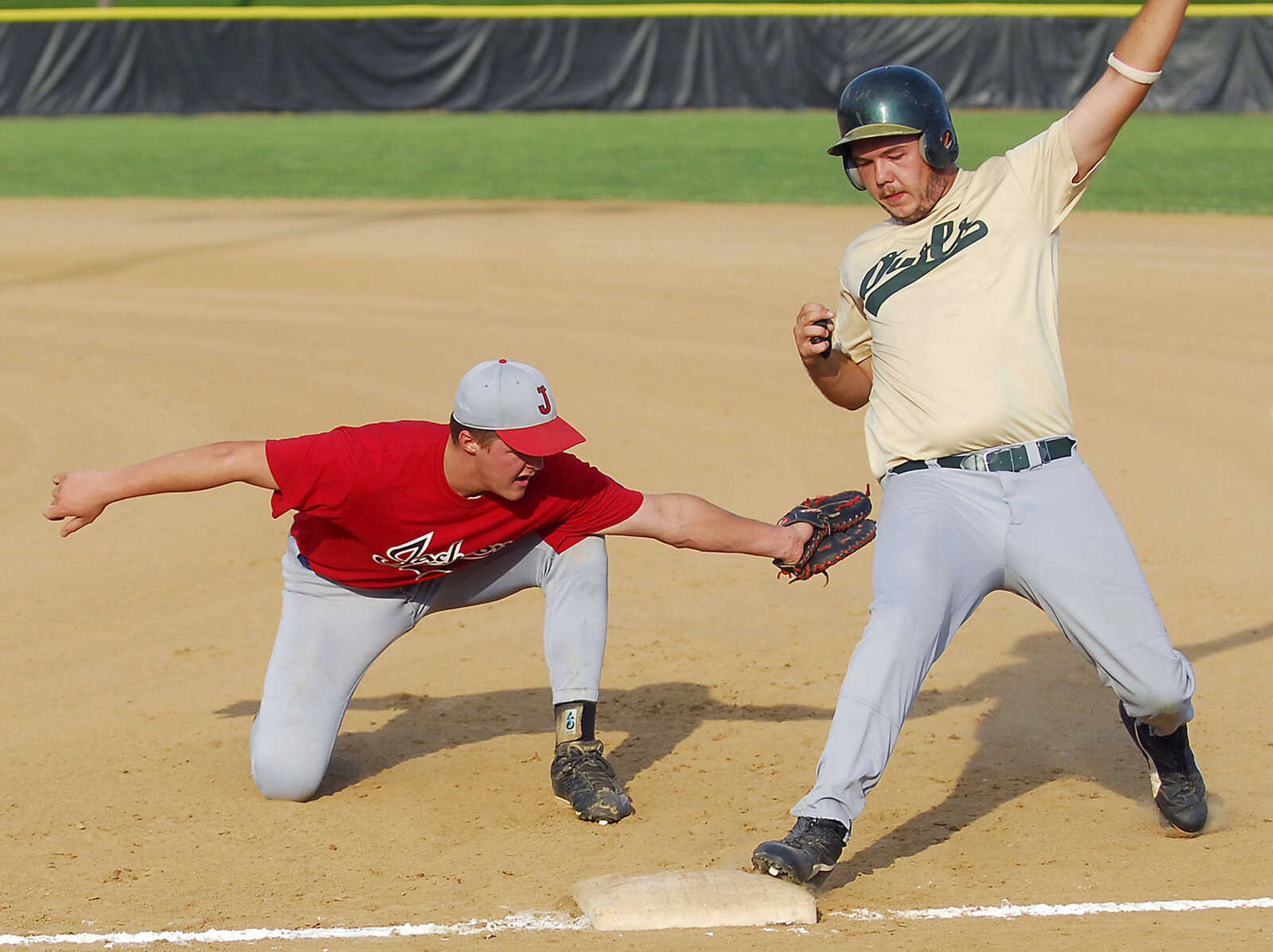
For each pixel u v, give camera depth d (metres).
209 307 51.75
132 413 38.31
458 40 113.19
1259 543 27.64
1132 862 15.33
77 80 112.81
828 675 22.19
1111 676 14.62
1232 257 55.09
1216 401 37.62
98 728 20.17
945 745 19.33
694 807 17.19
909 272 14.87
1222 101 108.00
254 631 24.39
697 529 16.66
